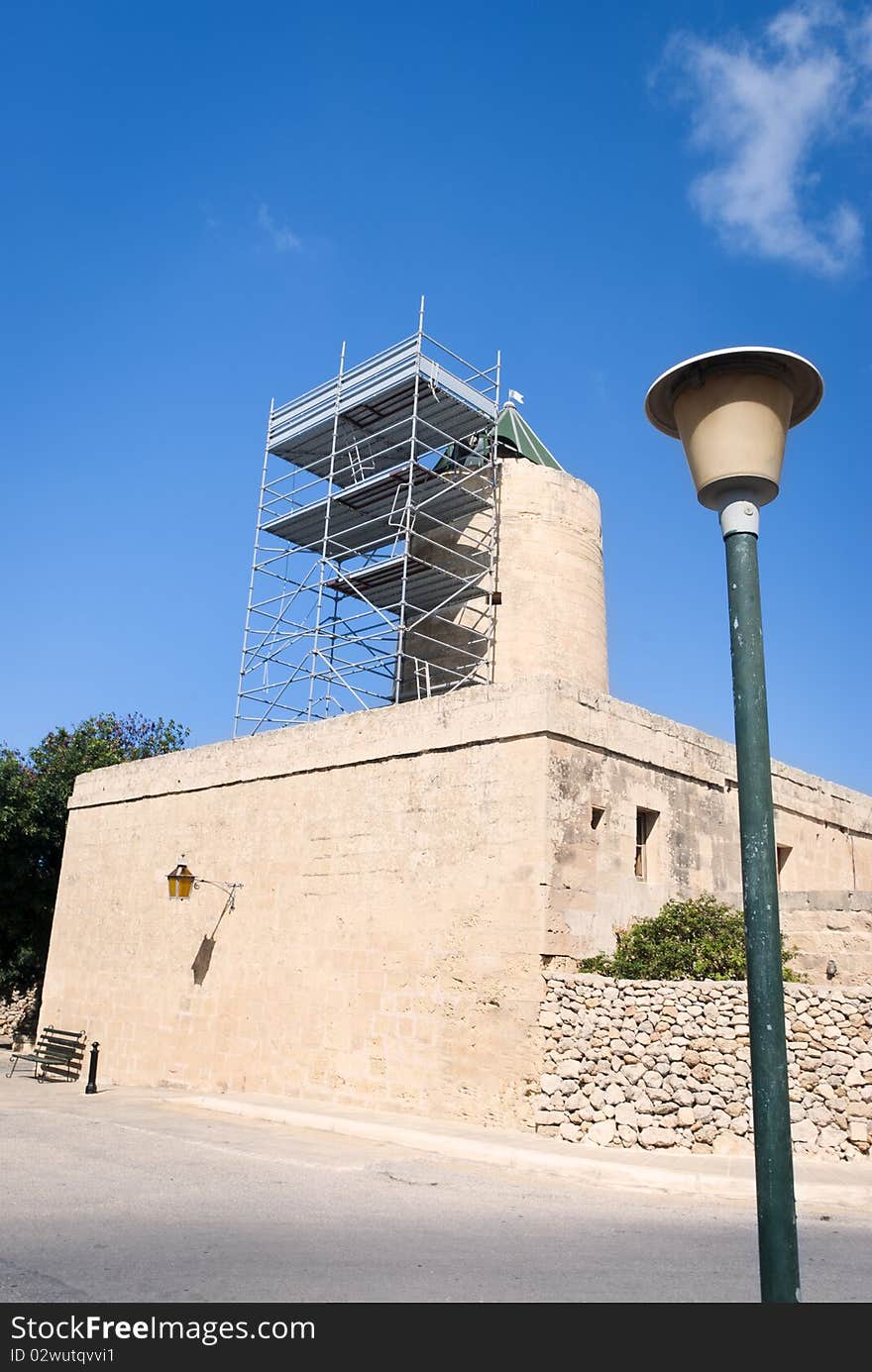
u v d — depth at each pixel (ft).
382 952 47.65
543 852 42.16
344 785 52.16
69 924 70.59
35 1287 19.62
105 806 70.54
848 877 65.21
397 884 47.88
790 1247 12.07
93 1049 54.85
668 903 45.68
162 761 65.87
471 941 43.91
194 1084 56.13
